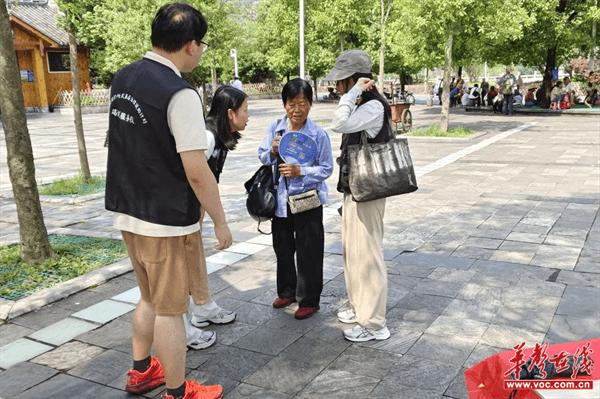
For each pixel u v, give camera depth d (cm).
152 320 295
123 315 407
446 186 837
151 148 251
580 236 559
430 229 604
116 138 261
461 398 288
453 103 2952
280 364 330
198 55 268
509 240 553
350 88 342
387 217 661
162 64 258
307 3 2266
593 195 742
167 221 255
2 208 822
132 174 256
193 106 248
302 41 1830
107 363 338
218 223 264
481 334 357
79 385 314
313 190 372
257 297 433
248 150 1373
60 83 3034
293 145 366
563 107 2231
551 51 2311
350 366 325
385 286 348
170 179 254
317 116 2275
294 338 362
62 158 1338
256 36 2538
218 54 2183
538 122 1858
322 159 380
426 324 374
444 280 452
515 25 1444
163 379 309
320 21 2039
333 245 559
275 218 395
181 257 265
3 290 450
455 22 1405
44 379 321
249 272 491
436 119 2092
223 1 2136
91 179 960
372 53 2566
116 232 642
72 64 917
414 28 1470
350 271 354
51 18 3038
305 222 376
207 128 341
